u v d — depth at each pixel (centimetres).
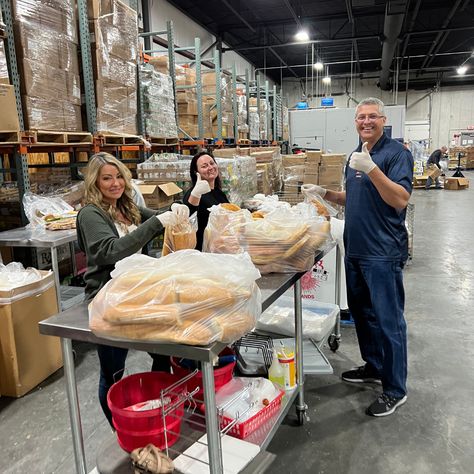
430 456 195
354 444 204
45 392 253
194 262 124
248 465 153
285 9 1055
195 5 997
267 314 265
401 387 228
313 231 184
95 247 167
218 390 185
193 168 300
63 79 340
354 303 248
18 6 294
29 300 250
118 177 190
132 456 138
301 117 891
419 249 581
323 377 265
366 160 195
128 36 416
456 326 336
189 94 581
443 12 1163
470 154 1859
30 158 511
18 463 197
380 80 1681
